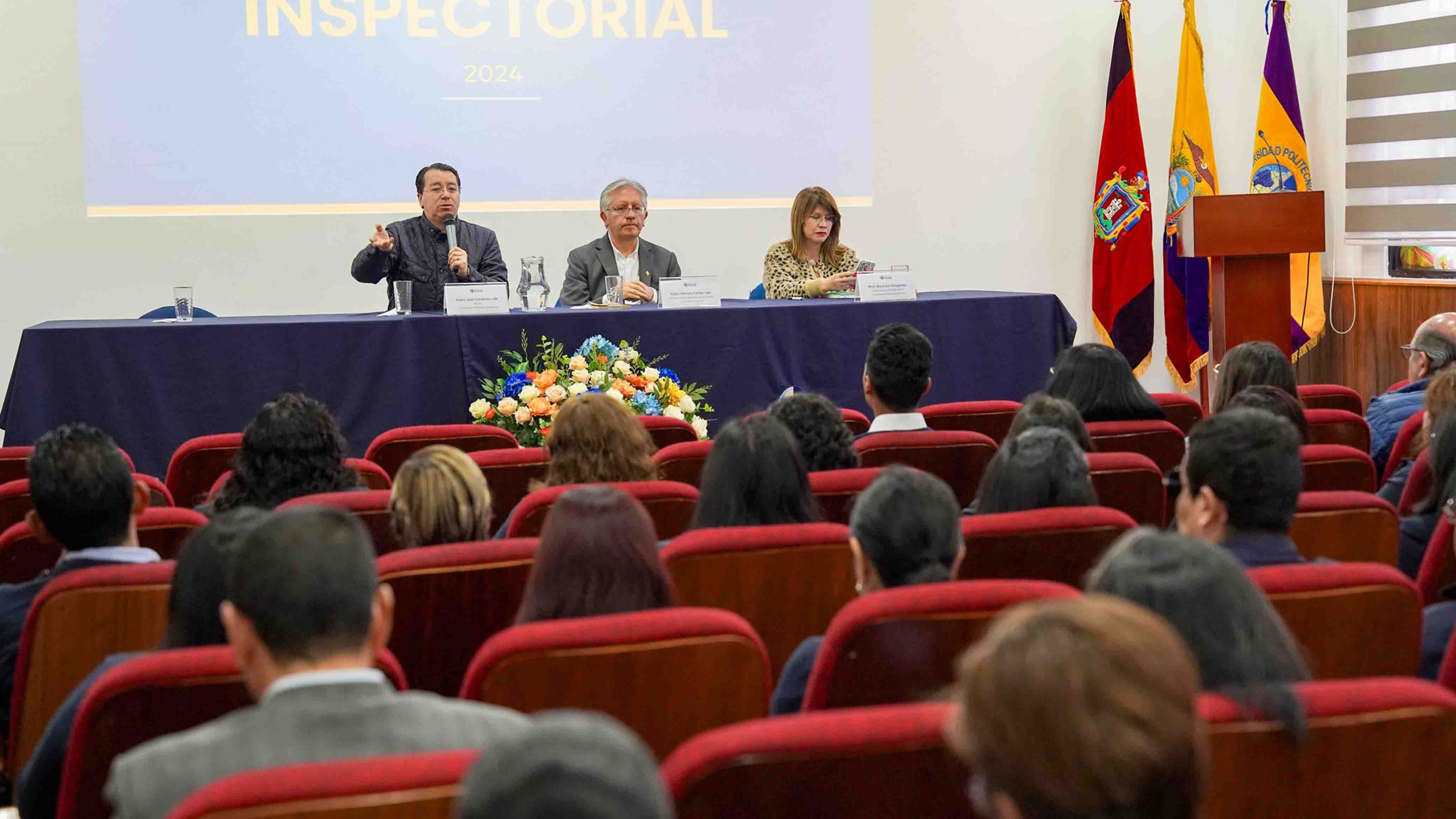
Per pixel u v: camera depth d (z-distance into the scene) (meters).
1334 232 8.14
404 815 1.14
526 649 1.64
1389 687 1.30
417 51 7.14
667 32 7.45
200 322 5.09
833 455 3.07
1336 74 8.07
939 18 7.88
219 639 1.83
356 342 5.08
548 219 7.39
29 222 6.78
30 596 2.32
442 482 2.41
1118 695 0.82
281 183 7.04
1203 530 2.16
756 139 7.62
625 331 5.29
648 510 2.70
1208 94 8.32
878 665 1.69
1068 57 8.11
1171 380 8.35
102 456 2.34
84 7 6.74
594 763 0.75
